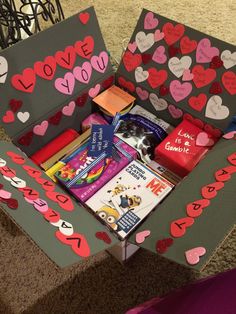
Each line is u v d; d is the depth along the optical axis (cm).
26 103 87
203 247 62
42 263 101
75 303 95
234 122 92
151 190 87
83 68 95
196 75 88
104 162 91
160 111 102
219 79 85
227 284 67
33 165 83
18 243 105
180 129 95
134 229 82
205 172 76
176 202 74
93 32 93
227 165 75
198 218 68
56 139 100
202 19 159
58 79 91
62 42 88
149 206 84
